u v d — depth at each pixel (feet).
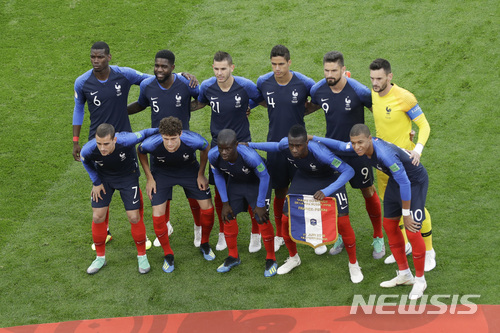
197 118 85.20
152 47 97.50
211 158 59.00
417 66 88.89
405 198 54.03
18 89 90.89
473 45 91.09
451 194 69.00
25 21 104.78
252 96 62.85
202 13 104.58
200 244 65.36
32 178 76.07
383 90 58.03
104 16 105.19
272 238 60.80
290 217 58.95
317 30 98.12
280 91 61.46
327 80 58.03
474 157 73.82
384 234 66.49
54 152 80.02
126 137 59.00
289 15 102.22
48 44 99.60
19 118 85.71
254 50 95.20
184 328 54.75
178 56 95.35
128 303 58.59
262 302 57.67
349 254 59.06
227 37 98.58
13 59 96.73
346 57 91.81
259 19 101.91
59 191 74.13
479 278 58.08
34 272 62.90
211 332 54.03
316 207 57.88
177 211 72.02
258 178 61.36
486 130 77.46
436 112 81.10
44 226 69.10
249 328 54.19
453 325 52.65
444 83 85.51
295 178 60.29
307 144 56.75
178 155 59.77
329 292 58.29
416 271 56.49
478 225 64.44
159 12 105.40
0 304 59.00
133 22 103.35
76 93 64.34
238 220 70.59
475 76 85.92
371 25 97.81
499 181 69.82
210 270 62.64
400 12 99.76
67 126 84.23
